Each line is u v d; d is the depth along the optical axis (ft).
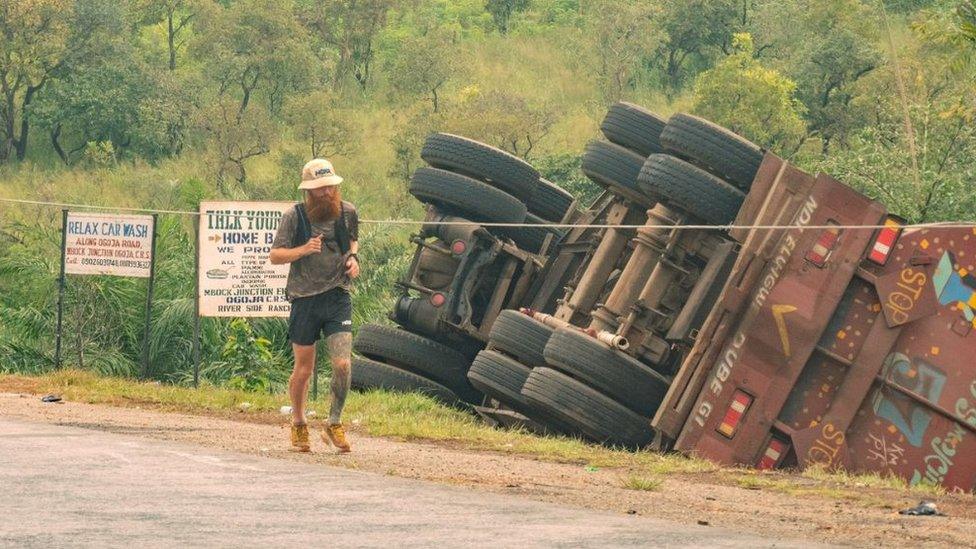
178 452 34.60
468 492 28.73
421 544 20.49
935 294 61.46
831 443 62.18
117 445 35.58
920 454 61.98
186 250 101.81
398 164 261.03
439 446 50.37
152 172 271.28
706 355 62.49
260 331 96.63
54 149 312.50
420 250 79.46
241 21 317.63
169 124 298.15
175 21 374.63
